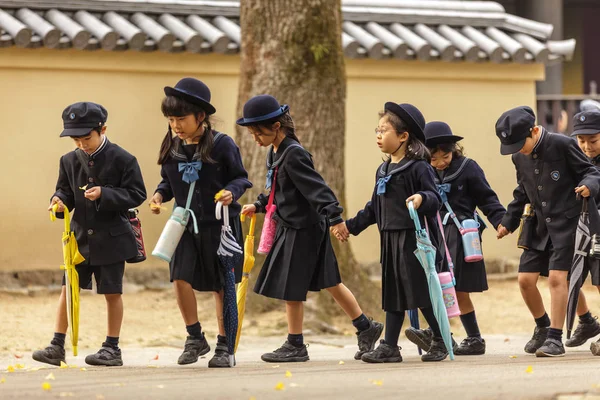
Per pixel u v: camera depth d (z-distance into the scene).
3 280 19.56
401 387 8.69
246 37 18.56
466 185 13.34
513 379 9.17
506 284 22.36
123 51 20.42
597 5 37.53
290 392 8.45
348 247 18.45
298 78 18.23
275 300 18.00
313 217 11.87
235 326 11.09
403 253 11.39
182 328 18.00
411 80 22.72
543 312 13.06
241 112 18.59
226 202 10.92
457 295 13.13
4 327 16.75
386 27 23.30
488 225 23.25
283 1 18.25
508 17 24.12
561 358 11.64
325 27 18.30
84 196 11.67
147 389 8.79
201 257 11.32
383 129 11.55
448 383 8.93
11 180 19.81
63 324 11.86
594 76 38.09
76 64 20.14
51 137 20.06
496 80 23.36
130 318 18.31
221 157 11.32
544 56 23.27
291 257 11.84
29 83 19.92
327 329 17.25
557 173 12.12
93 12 20.95
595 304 21.00
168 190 11.68
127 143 20.59
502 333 18.88
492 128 23.28
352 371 10.25
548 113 24.42
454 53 22.72
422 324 18.20
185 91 11.09
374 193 11.76
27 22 19.97
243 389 8.67
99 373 10.48
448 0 25.59
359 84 22.34
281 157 11.73
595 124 12.71
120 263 11.83
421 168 11.38
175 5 21.50
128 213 12.00
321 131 18.27
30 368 11.72
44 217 20.05
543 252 12.61
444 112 22.94
